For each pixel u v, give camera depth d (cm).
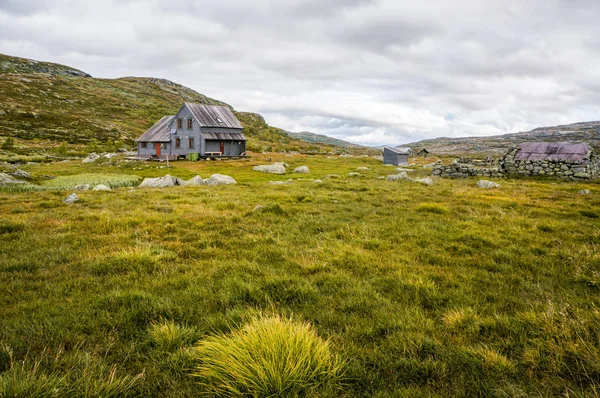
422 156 11525
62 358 404
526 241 959
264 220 1270
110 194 2048
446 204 1622
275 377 337
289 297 601
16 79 18675
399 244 947
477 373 376
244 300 582
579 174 2955
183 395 351
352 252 857
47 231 1103
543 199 1780
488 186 2377
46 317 523
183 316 531
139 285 661
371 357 407
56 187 2728
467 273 715
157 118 18875
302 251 882
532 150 3375
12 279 705
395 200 1758
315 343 394
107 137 13225
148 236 1051
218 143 6856
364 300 581
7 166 4788
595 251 816
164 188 2473
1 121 12419
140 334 480
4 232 1090
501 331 466
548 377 367
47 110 15275
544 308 521
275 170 4338
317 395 335
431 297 591
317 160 6712
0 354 409
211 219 1266
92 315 530
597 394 323
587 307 523
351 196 1906
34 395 317
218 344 395
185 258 854
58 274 739
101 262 787
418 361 395
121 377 371
